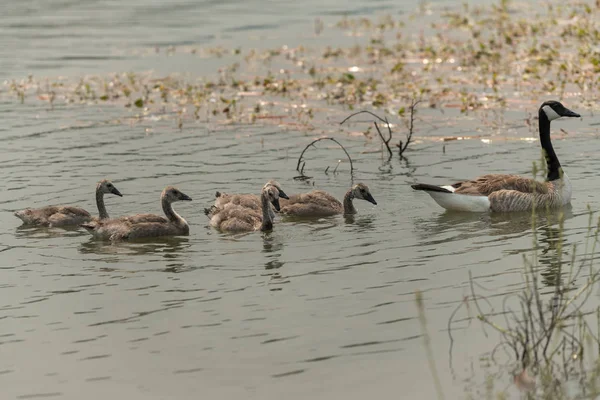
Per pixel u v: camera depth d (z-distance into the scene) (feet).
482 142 87.30
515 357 44.96
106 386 43.34
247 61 125.18
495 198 68.80
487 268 56.65
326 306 51.57
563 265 56.49
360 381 43.14
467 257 58.85
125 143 89.71
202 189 75.77
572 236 62.28
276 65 122.52
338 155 85.05
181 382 43.45
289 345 46.88
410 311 50.55
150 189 75.77
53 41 144.05
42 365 45.62
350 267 57.62
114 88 111.86
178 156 85.10
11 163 83.05
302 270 57.36
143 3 181.27
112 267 58.90
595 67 108.78
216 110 101.71
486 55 119.14
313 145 88.38
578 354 44.50
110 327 49.70
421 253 59.93
